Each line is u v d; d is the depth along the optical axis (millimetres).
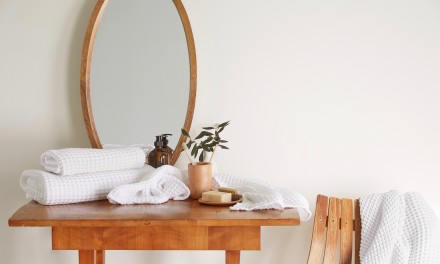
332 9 2564
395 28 2561
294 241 2650
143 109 2574
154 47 2566
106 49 2570
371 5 2561
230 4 2574
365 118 2586
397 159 2592
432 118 2576
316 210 2393
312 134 2596
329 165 2602
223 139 2607
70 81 2613
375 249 2230
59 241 2006
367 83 2578
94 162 2230
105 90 2574
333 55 2574
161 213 2020
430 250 2213
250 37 2580
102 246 2006
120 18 2566
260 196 2127
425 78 2568
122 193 2160
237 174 2615
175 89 2566
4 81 2615
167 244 2010
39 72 2611
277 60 2582
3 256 2672
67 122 2623
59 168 2154
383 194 2387
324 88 2582
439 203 2592
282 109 2594
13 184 2646
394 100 2578
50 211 2045
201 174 2262
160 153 2490
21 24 2604
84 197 2180
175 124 2570
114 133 2580
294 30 2574
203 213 2021
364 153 2594
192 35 2541
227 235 2004
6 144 2631
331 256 2354
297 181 2613
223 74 2594
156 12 2561
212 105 2602
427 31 2559
